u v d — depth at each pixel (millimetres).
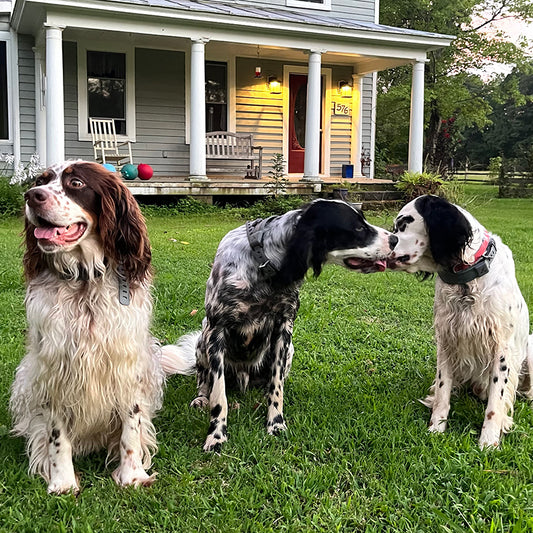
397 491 2418
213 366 2926
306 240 2816
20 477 2494
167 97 13383
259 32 11531
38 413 2547
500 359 2982
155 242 7816
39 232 2246
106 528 2184
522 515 2236
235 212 11195
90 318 2377
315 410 3223
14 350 3898
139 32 10703
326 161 15172
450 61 23812
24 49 12281
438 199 2963
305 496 2400
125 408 2525
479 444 2883
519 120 44312
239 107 14109
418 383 3674
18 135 12430
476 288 2949
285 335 3084
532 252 8078
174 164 13641
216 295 2965
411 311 5195
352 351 4223
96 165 2400
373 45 12586
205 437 2920
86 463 2672
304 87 14812
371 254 2883
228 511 2275
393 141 28828
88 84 12656
